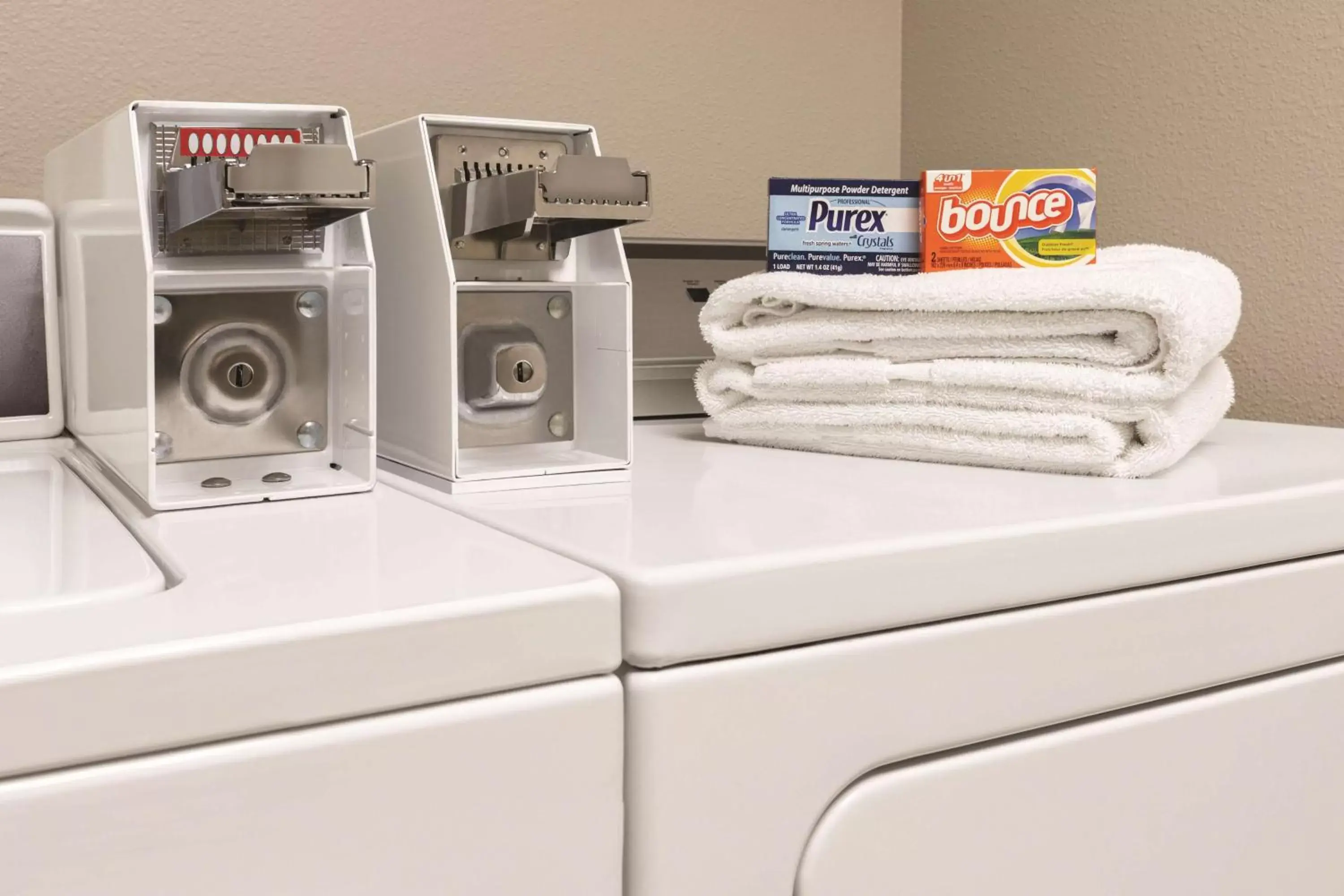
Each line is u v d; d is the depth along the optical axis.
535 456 0.64
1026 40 1.08
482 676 0.36
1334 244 0.83
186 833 0.32
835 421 0.68
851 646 0.42
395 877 0.35
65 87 0.87
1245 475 0.59
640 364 0.88
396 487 0.59
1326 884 0.57
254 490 0.55
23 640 0.32
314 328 0.59
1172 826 0.51
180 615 0.34
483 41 1.02
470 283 0.58
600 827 0.39
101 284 0.61
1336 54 0.82
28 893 0.30
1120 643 0.48
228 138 0.55
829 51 1.19
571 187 0.54
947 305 0.63
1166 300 0.56
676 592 0.39
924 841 0.45
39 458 0.69
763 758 0.41
